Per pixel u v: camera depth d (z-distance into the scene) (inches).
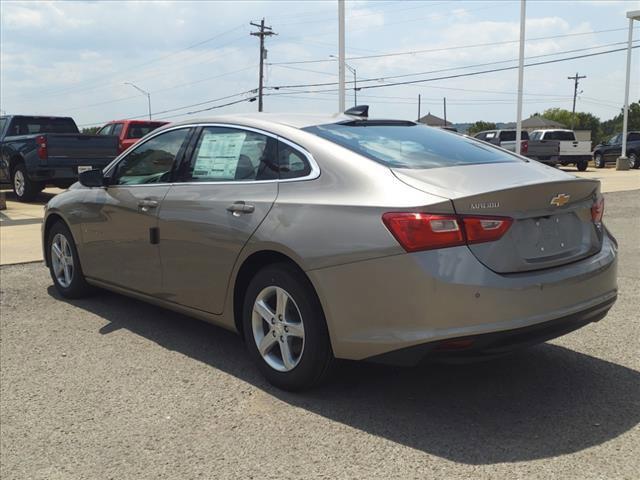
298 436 131.0
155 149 194.5
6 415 143.6
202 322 209.2
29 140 544.4
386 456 122.0
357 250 132.2
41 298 239.8
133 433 134.1
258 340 156.7
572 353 176.1
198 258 169.5
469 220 126.0
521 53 931.3
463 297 123.9
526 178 140.9
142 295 195.8
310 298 142.5
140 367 170.1
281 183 153.3
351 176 141.3
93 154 556.4
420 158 148.8
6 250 331.3
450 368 165.8
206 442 129.6
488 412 140.2
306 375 145.5
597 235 152.7
